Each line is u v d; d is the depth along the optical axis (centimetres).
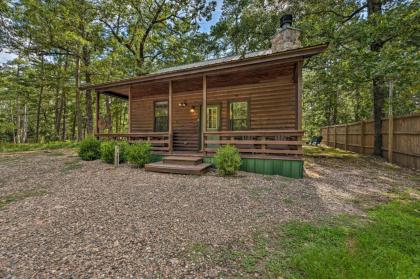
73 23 1184
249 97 746
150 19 1445
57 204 332
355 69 717
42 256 195
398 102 837
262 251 207
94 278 165
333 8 944
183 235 237
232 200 354
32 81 1433
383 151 852
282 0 1020
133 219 278
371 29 685
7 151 1062
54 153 982
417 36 692
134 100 970
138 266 181
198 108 838
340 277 168
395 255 199
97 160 772
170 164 607
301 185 455
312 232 246
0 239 226
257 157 571
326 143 1625
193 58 1673
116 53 1301
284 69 646
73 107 2059
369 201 363
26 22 1109
